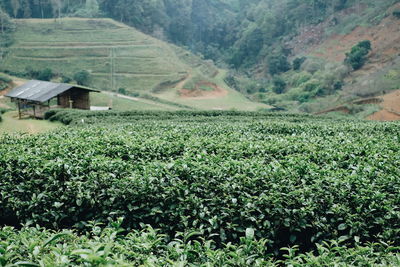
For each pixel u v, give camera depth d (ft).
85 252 13.19
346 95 292.61
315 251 25.80
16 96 150.92
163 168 29.76
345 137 51.01
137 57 364.17
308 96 332.39
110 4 474.90
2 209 31.07
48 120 129.08
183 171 29.86
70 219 29.50
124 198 28.14
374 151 39.55
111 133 50.49
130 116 111.96
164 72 345.51
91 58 348.18
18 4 435.94
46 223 29.58
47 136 47.55
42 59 332.19
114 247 17.40
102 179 29.45
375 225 25.41
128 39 398.42
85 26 405.18
